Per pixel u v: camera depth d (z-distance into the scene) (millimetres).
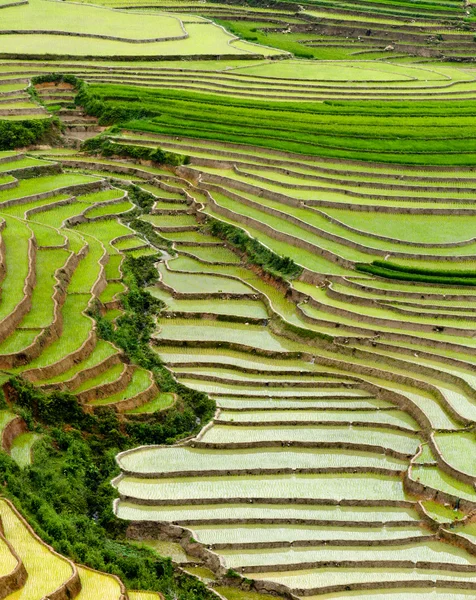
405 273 64125
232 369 56219
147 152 85062
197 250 71188
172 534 41812
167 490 44594
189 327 60781
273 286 65500
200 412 51719
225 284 66062
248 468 46469
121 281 63875
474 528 43344
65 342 52312
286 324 60219
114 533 41781
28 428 45156
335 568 41000
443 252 66875
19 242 62625
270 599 39375
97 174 83312
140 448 47656
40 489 41125
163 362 56188
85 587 34312
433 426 50250
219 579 40062
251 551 41406
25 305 53500
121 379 51000
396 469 47438
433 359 56500
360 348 57688
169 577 39062
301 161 81812
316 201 74125
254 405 52375
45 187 76312
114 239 70375
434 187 76750
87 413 47969
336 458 48188
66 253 63156
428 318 59875
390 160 80562
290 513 43719
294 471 46625
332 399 53500
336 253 66625
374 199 75312
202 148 84500
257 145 83875
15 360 48688
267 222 72188
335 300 62281
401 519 43844
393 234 69375
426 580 40438
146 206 77812
